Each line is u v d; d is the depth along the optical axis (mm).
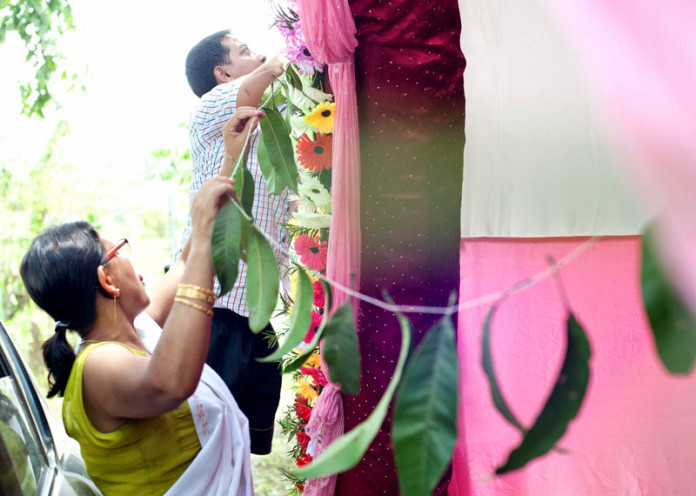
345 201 2441
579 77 3248
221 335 2977
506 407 872
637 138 925
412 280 2434
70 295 1923
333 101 2598
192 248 1729
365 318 2457
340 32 2324
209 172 3035
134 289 2029
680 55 905
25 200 8500
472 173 3514
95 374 1846
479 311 3305
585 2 976
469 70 3268
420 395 857
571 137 3414
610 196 3484
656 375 3123
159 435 1921
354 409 2473
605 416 2980
